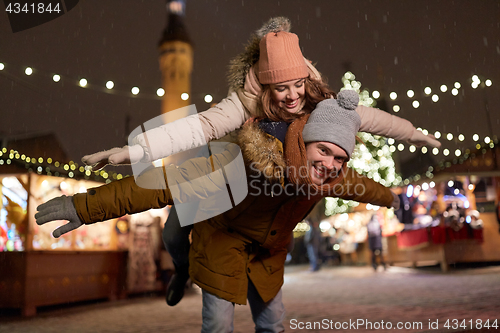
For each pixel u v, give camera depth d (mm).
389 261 13766
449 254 10664
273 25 2426
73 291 7043
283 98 2260
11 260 6258
